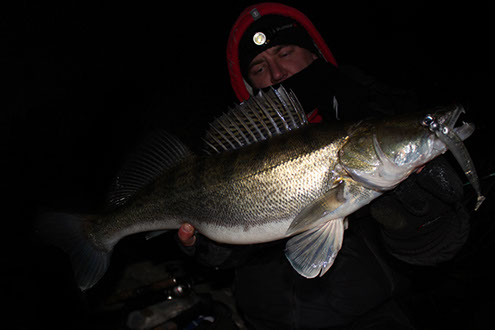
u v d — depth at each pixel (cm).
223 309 110
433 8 291
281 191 71
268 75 102
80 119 224
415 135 66
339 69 95
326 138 71
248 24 102
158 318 106
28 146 201
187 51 335
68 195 174
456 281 103
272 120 74
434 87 211
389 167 67
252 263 87
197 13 371
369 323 80
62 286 117
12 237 137
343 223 73
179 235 83
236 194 74
